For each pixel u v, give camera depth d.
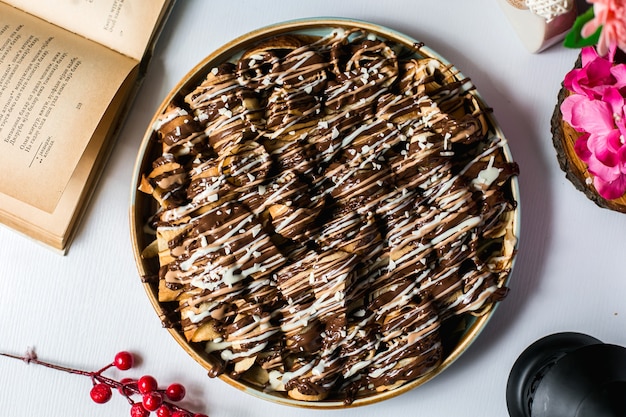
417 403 0.71
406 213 0.65
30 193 0.67
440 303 0.66
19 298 0.71
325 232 0.65
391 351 0.66
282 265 0.66
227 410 0.71
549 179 0.71
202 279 0.64
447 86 0.66
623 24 0.47
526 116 0.71
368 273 0.66
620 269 0.71
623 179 0.61
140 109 0.71
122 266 0.71
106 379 0.70
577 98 0.61
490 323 0.71
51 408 0.72
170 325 0.65
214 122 0.65
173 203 0.65
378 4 0.71
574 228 0.71
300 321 0.65
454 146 0.66
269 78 0.65
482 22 0.71
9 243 0.71
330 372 0.66
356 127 0.65
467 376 0.71
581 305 0.71
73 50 0.68
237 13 0.71
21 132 0.67
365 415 0.71
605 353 0.61
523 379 0.67
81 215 0.71
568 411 0.60
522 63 0.71
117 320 0.71
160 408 0.69
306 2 0.71
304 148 0.65
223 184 0.64
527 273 0.71
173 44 0.71
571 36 0.50
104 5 0.69
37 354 0.71
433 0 0.71
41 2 0.69
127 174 0.71
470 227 0.65
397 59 0.67
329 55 0.66
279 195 0.64
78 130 0.67
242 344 0.65
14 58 0.68
